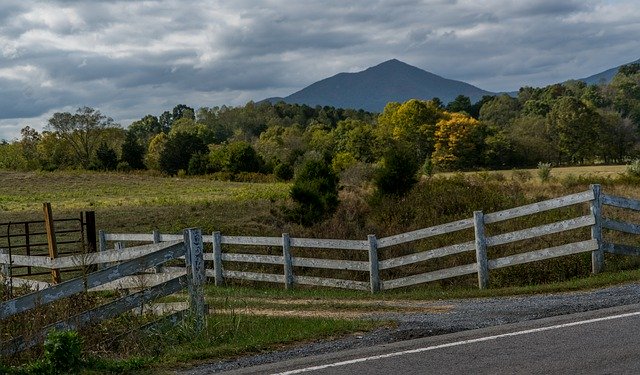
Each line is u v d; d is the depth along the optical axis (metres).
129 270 10.03
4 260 14.84
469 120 103.12
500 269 15.91
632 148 103.00
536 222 19.67
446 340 8.52
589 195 14.42
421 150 107.75
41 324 9.84
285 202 36.25
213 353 8.91
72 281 9.59
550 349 7.66
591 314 9.37
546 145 102.50
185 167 98.44
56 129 120.56
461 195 25.41
